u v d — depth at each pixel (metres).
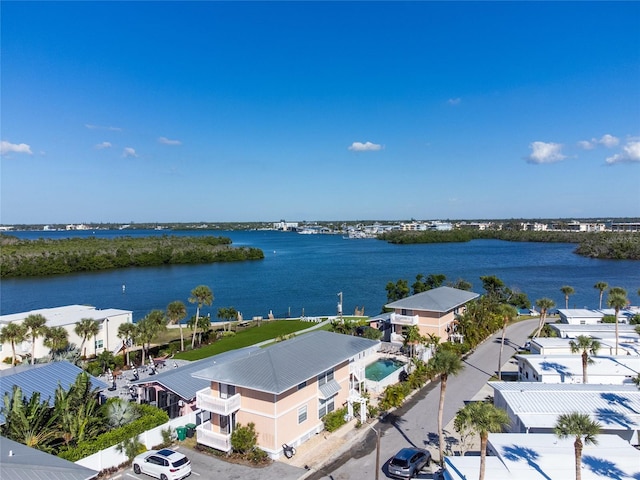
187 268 181.62
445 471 25.25
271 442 29.97
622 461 24.53
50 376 35.56
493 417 21.70
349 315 91.62
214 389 33.00
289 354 34.53
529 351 54.75
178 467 26.98
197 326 70.94
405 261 190.88
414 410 38.00
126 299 113.06
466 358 53.66
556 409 30.80
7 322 58.31
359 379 39.31
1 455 21.19
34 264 157.75
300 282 137.62
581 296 106.94
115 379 49.19
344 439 32.78
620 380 39.34
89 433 29.66
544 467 24.02
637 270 151.88
